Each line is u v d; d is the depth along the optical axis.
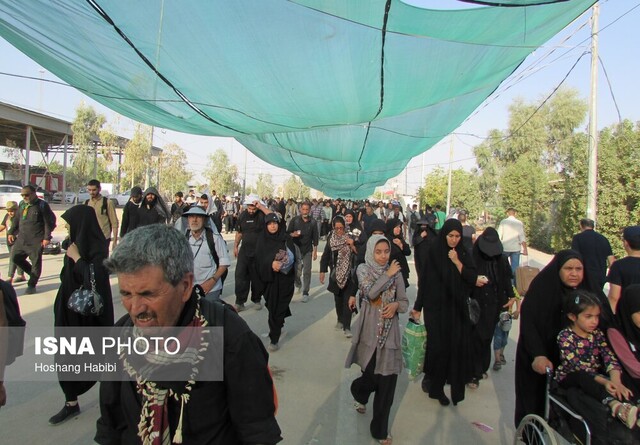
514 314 5.29
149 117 5.39
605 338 2.90
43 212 7.70
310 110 5.00
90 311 3.51
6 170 47.09
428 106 6.29
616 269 4.47
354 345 3.70
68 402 3.65
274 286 5.50
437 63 4.47
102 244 3.78
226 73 4.11
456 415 4.04
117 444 1.63
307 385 4.51
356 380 3.85
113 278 9.13
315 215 18.03
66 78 4.46
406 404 4.26
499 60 4.86
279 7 3.33
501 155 35.50
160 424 1.43
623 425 2.58
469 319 4.21
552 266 3.20
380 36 3.81
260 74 4.14
